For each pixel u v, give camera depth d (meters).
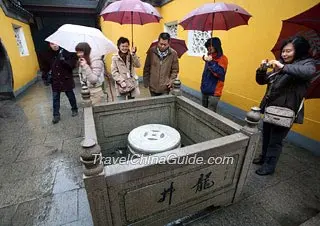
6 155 2.99
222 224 1.87
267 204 2.09
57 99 4.02
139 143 2.19
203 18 3.05
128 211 1.49
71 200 2.15
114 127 2.55
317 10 1.99
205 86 3.37
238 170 1.87
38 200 2.15
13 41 6.58
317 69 2.01
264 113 2.29
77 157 2.95
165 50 3.12
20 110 4.89
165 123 2.88
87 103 2.28
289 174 2.55
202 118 2.30
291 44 1.90
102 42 3.18
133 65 3.21
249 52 3.98
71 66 3.93
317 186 2.35
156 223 1.68
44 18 10.10
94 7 9.71
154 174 1.42
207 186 1.76
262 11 3.59
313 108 2.97
